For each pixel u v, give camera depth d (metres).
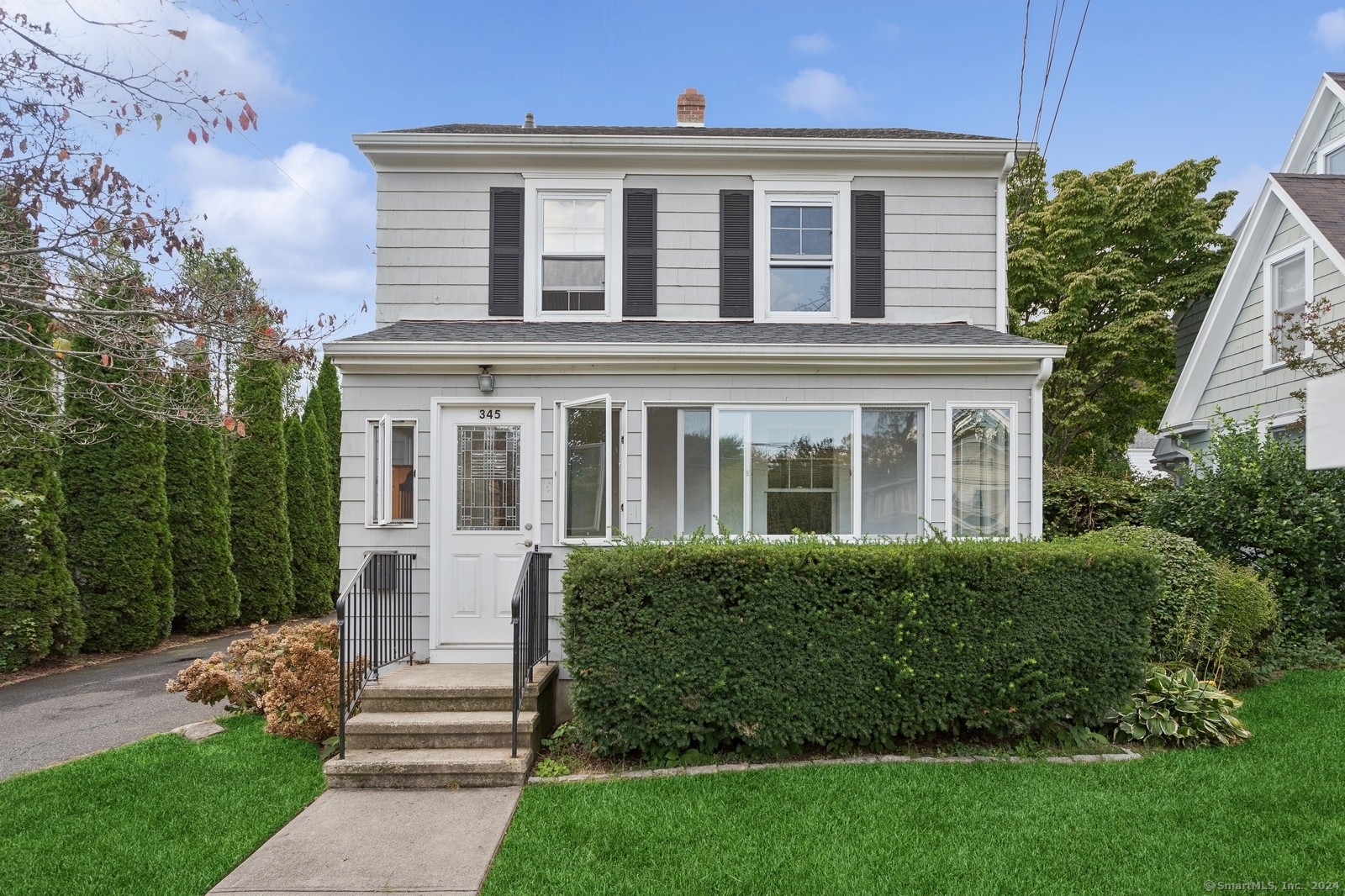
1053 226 16.34
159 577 10.21
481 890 3.26
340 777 4.55
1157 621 6.39
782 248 7.97
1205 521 7.86
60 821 4.02
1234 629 6.34
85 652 9.64
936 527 6.39
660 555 4.82
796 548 4.94
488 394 6.42
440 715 5.12
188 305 5.03
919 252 7.93
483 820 4.04
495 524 6.35
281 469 12.88
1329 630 7.49
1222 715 5.04
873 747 5.04
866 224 7.91
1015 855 3.49
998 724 4.94
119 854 3.62
